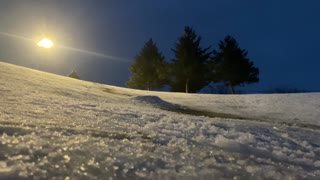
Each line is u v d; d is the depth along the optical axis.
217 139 4.93
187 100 28.03
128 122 6.53
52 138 3.52
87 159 2.90
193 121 7.88
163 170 2.91
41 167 2.53
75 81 29.81
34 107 7.66
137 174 2.72
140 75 51.69
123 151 3.36
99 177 2.54
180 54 43.75
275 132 7.55
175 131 5.66
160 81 51.62
